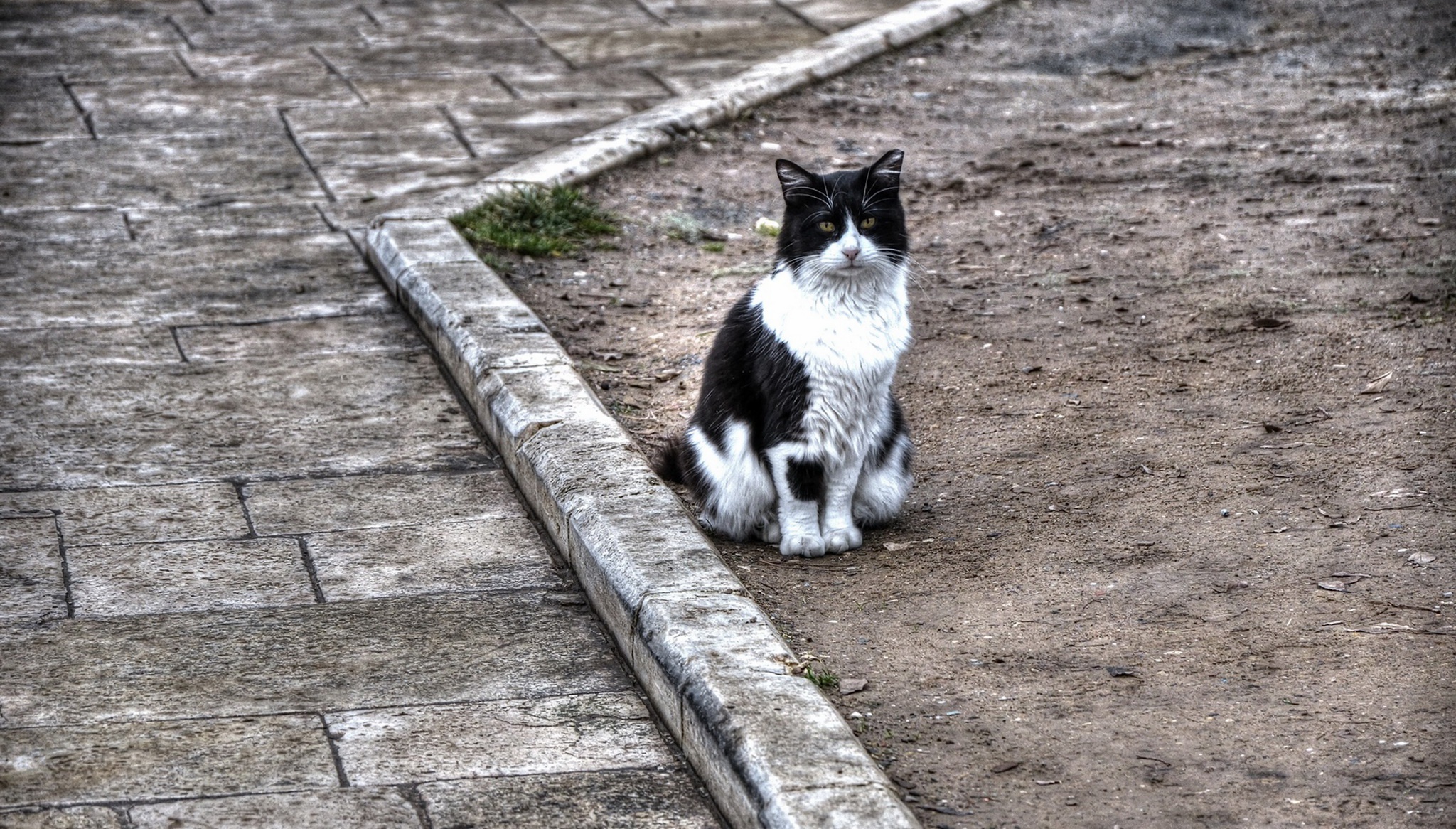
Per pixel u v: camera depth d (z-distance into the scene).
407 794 4.17
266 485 6.27
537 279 8.73
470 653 4.98
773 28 14.71
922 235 9.41
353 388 7.31
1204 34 14.41
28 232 9.31
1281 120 11.47
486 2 15.48
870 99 12.62
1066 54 13.88
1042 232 9.30
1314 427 6.30
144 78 12.59
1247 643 4.72
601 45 14.02
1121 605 5.03
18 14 14.42
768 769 3.85
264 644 5.00
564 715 4.62
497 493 6.28
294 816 4.05
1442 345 6.99
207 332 7.95
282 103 12.03
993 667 4.69
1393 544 5.25
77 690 4.68
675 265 9.07
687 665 4.40
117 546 5.69
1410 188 9.55
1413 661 4.52
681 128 11.38
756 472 5.66
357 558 5.65
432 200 9.62
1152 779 4.06
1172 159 10.70
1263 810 3.89
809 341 5.31
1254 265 8.41
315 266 8.95
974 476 6.20
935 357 7.48
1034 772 4.13
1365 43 13.58
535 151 10.98
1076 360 7.32
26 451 6.50
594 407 6.45
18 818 4.01
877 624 5.04
